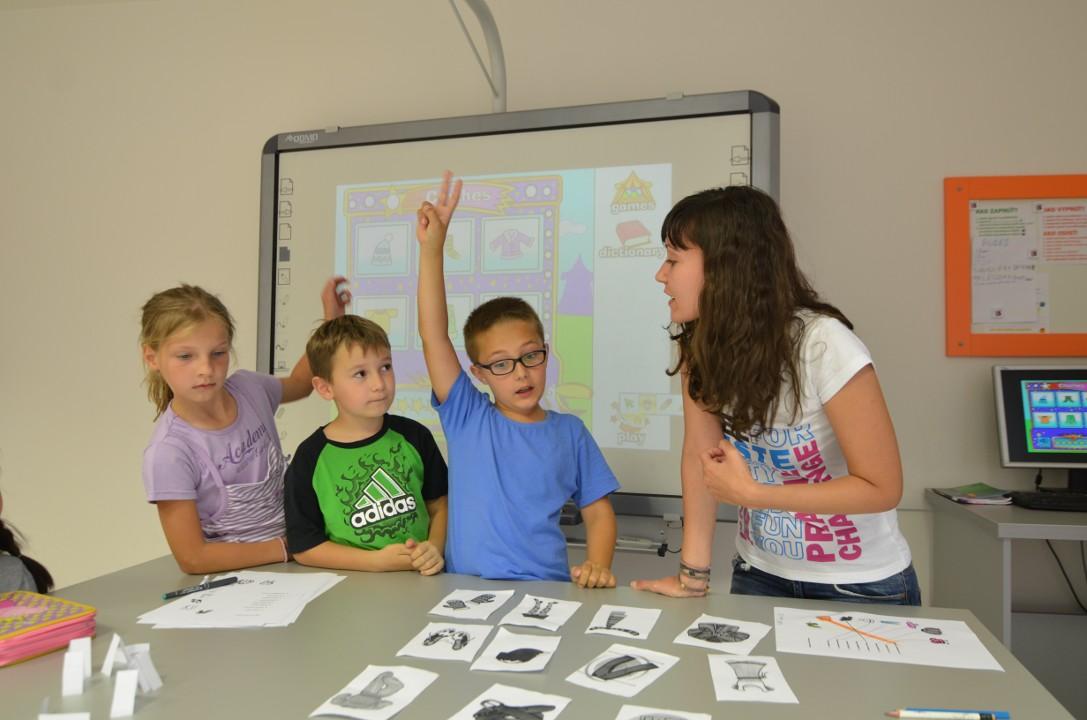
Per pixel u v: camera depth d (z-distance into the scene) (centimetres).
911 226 228
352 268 242
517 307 149
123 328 282
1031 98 223
